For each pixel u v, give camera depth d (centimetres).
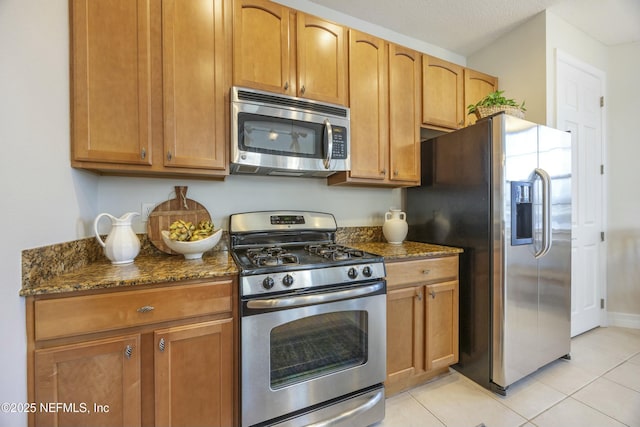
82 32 118
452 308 178
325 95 168
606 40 253
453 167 192
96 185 144
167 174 152
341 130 168
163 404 105
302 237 191
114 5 122
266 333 117
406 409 153
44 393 92
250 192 186
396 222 208
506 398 161
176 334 107
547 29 217
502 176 162
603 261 258
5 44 86
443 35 243
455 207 191
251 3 148
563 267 192
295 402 123
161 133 130
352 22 219
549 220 171
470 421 143
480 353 174
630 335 239
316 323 130
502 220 162
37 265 96
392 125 192
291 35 159
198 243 138
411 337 164
